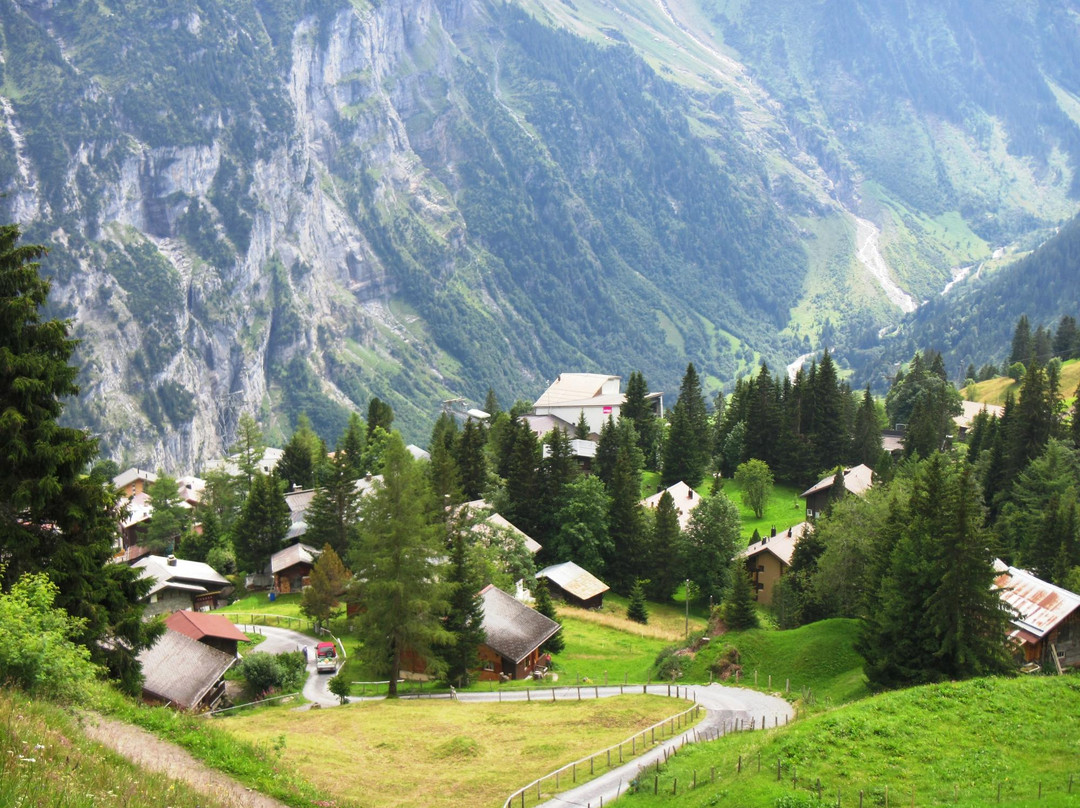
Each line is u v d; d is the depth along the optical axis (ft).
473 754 168.25
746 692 222.89
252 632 309.22
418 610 228.63
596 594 367.66
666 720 191.42
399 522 225.56
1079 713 147.43
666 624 358.23
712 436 586.86
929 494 222.48
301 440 540.93
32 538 141.59
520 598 339.57
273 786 112.68
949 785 124.47
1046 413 423.64
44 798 77.66
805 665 234.17
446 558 244.63
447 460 373.61
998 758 132.05
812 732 142.31
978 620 199.21
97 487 146.82
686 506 451.12
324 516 370.53
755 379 617.21
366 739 178.81
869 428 535.60
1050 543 306.14
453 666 248.93
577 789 147.95
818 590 291.79
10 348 141.08
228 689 246.27
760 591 376.68
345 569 317.63
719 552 389.80
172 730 119.14
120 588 153.38
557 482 418.72
